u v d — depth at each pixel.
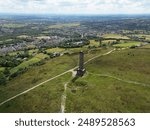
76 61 180.62
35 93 124.44
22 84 150.62
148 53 182.75
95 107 101.12
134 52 188.12
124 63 158.75
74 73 145.38
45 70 166.75
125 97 108.06
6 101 127.75
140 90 115.31
